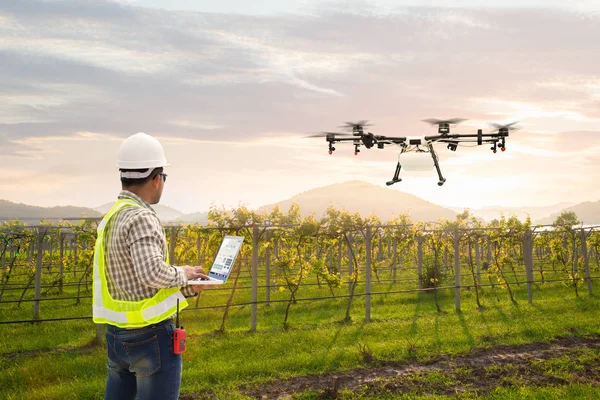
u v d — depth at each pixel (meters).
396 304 15.29
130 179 2.97
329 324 12.09
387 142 9.23
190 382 7.43
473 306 14.77
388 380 7.51
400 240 20.48
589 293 16.45
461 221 19.81
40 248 12.83
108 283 2.83
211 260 13.85
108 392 3.09
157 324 2.86
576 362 8.42
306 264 13.01
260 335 10.75
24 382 7.50
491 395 6.76
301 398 6.84
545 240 22.89
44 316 13.08
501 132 8.95
